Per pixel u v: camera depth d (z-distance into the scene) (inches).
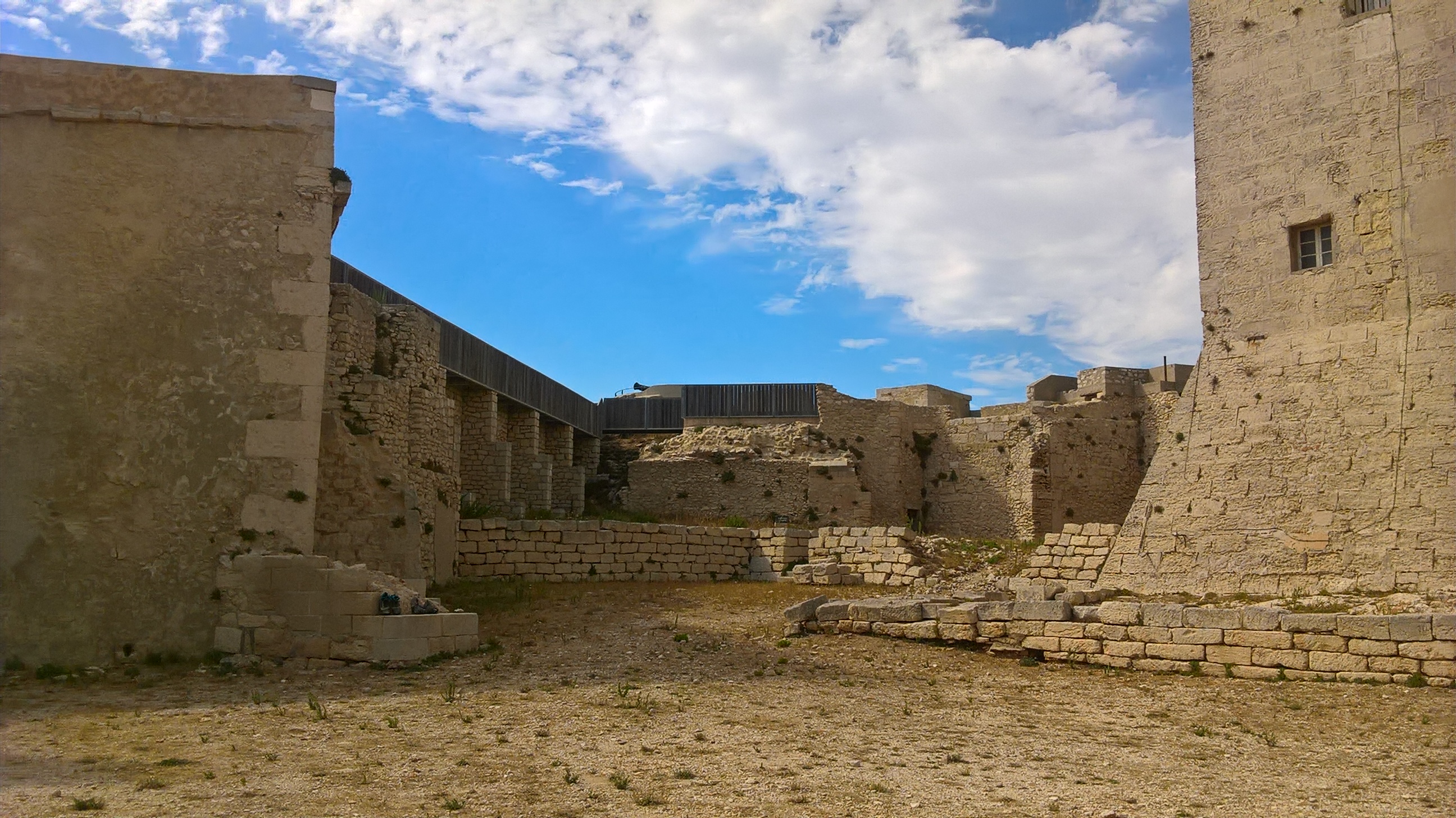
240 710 426.6
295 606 533.0
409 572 689.6
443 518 867.4
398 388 831.1
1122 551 773.9
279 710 425.4
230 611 529.3
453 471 983.0
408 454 847.1
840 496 1411.2
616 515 1445.6
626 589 839.7
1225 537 728.3
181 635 524.1
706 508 1460.4
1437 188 682.2
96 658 513.3
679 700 462.6
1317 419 706.2
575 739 386.0
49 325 534.6
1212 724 440.5
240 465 545.0
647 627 657.0
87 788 307.9
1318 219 730.2
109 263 547.2
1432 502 647.1
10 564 510.9
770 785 330.0
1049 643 575.5
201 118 570.6
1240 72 778.2
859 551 924.6
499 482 1226.0
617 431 1784.0
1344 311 710.5
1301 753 393.1
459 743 374.6
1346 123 725.3
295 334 562.9
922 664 565.9
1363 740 411.5
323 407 744.3
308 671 516.7
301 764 339.9
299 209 574.6
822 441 1487.5
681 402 1792.6
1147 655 552.7
